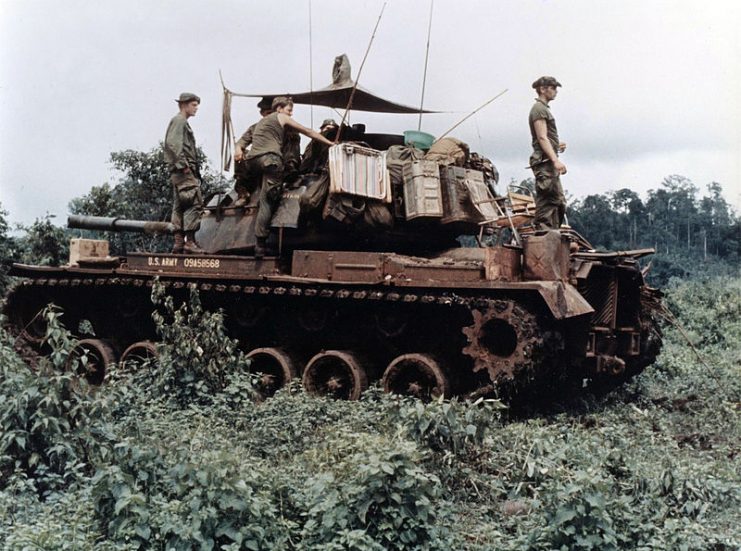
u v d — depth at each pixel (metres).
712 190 33.75
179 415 11.67
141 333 16.58
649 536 8.19
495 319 12.12
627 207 34.16
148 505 8.11
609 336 13.80
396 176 14.18
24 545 7.34
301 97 16.02
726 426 12.83
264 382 13.89
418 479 8.18
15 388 9.91
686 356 18.89
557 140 14.10
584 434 11.23
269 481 8.53
